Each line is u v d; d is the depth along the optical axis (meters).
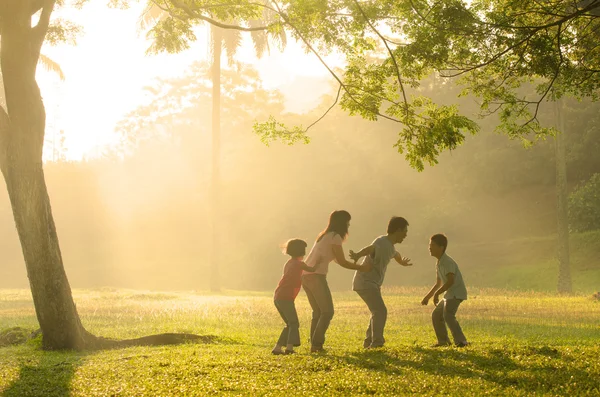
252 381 7.72
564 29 11.91
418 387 7.30
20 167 11.87
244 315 19.39
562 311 21.14
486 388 7.28
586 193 48.50
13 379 8.30
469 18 10.78
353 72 11.91
